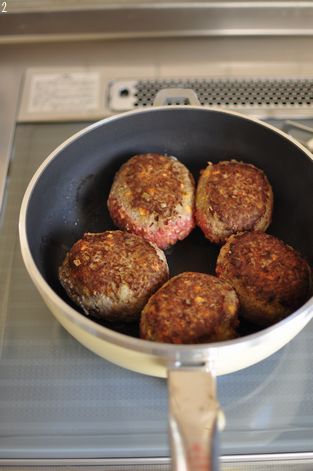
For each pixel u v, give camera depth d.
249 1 1.13
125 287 0.70
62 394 0.69
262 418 0.67
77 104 1.04
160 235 0.79
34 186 0.72
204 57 1.12
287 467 0.65
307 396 0.69
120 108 1.03
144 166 0.83
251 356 0.59
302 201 0.81
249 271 0.71
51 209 0.79
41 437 0.65
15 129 1.00
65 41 1.15
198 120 0.84
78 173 0.84
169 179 0.82
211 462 0.47
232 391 0.69
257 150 0.85
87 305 0.71
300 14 1.14
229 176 0.81
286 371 0.71
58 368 0.72
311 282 0.72
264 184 0.81
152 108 0.81
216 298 0.66
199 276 0.69
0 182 0.91
